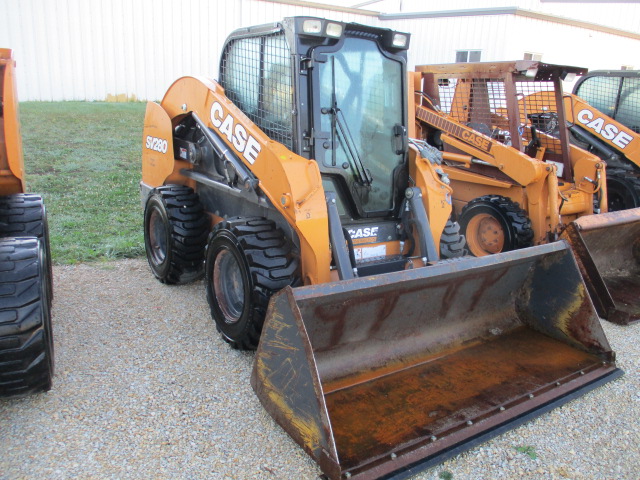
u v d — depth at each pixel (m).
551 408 3.16
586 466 2.82
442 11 15.27
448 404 3.09
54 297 4.56
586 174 6.35
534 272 3.96
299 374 2.68
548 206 5.70
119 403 3.13
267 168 3.56
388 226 4.02
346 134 3.78
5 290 2.77
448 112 6.86
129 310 4.39
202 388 3.33
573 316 3.77
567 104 7.65
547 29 15.23
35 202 3.96
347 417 2.93
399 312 3.39
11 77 3.08
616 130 7.20
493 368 3.50
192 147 4.66
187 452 2.76
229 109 4.00
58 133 10.70
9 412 3.01
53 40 12.80
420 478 2.66
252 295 3.42
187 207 4.76
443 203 4.07
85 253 5.60
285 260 3.49
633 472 2.80
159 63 14.18
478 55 14.91
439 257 4.14
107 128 11.40
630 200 7.02
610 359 3.61
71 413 3.02
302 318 2.81
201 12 14.36
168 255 4.74
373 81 3.91
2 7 12.09
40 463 2.62
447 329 3.74
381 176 4.02
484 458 2.82
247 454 2.78
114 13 13.32
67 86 13.24
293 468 2.69
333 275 3.60
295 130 3.60
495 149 5.95
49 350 2.96
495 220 5.88
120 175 8.73
